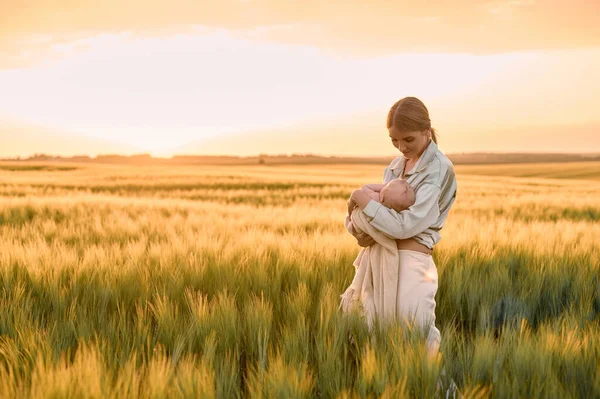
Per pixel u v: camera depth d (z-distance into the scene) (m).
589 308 3.53
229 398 2.02
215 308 2.72
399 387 1.87
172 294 3.21
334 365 2.16
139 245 4.71
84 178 38.31
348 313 2.65
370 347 2.31
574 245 5.43
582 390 2.06
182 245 4.64
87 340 2.45
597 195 23.64
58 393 1.72
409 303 2.68
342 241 5.10
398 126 2.56
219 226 7.55
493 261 4.45
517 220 11.70
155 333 2.59
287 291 3.40
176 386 1.79
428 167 2.66
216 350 2.43
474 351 2.31
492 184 38.44
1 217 8.95
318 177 48.62
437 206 2.67
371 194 2.77
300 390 1.85
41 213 9.49
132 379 1.84
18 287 3.13
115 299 3.16
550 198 18.56
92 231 6.44
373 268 2.81
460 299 3.70
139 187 30.19
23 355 2.19
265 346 2.33
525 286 3.93
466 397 1.86
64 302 3.04
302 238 5.50
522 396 1.95
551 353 2.20
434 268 2.81
